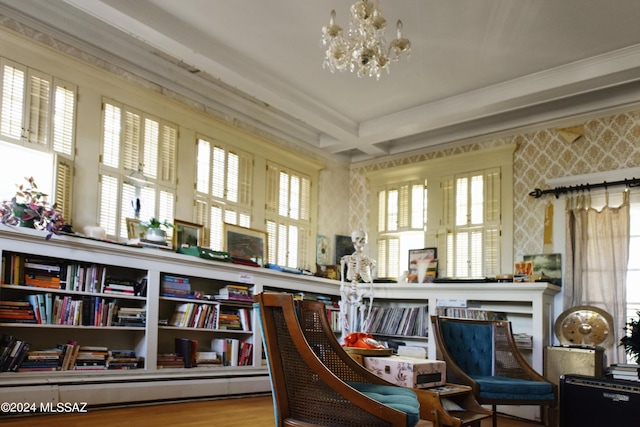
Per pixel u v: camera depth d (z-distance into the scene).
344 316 6.28
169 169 5.86
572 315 5.74
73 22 4.97
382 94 6.34
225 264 5.63
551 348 5.27
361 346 3.90
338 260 7.81
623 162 5.87
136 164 5.52
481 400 4.11
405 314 6.74
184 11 4.81
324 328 3.02
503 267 6.56
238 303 5.79
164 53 5.61
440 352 4.54
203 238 6.04
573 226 6.08
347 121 7.03
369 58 3.81
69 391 4.24
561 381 3.98
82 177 5.03
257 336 5.88
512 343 4.72
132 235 5.25
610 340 5.48
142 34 4.86
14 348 4.05
